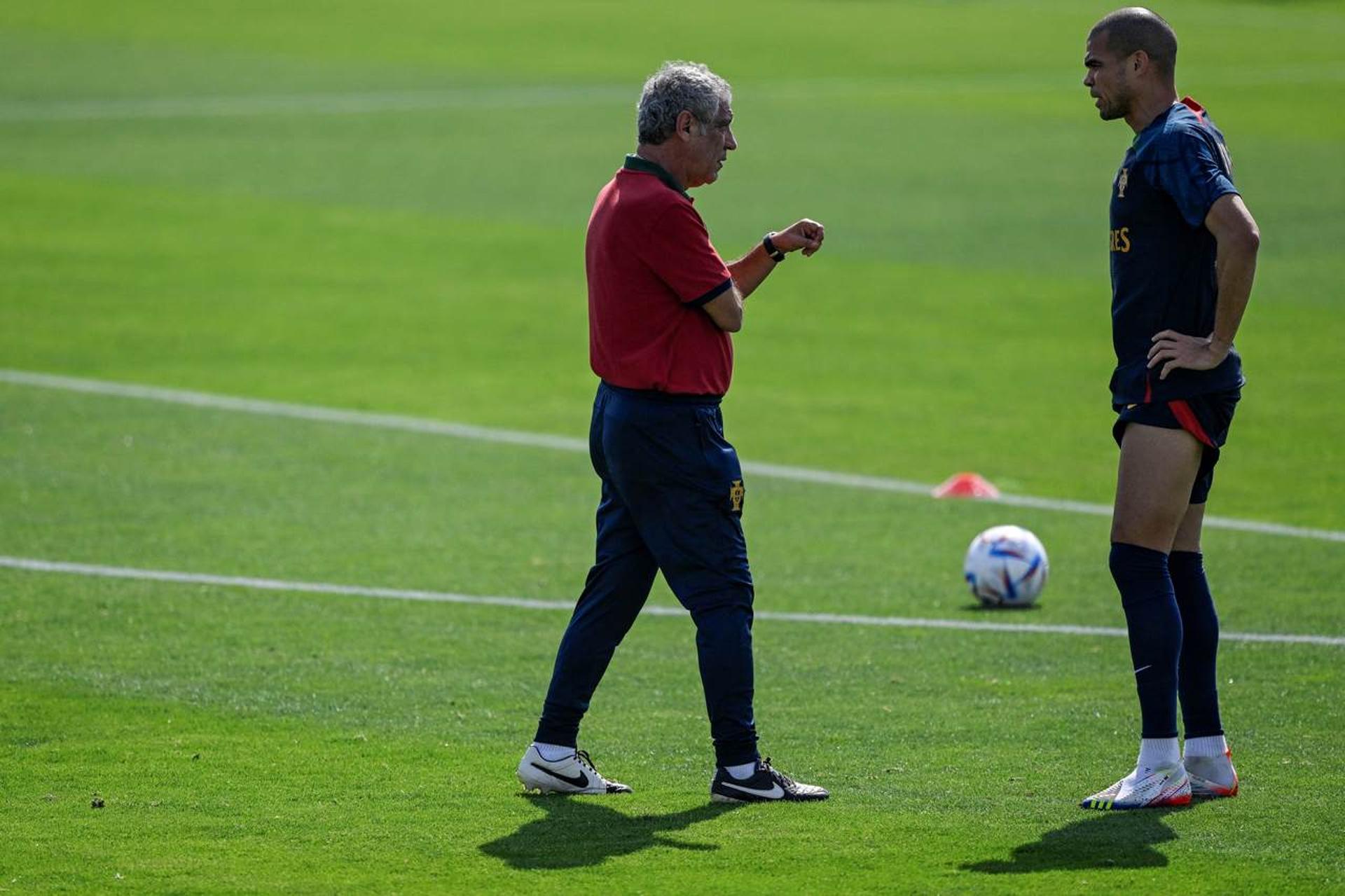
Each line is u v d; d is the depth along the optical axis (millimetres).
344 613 29391
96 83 118250
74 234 72375
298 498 37875
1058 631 28672
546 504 37844
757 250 20922
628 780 20719
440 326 58312
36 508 36375
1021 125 110812
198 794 19953
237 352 53844
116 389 48688
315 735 22625
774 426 46000
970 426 46156
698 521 19375
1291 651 27188
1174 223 19297
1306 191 87188
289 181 86500
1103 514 37750
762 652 27391
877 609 30156
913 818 19016
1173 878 16969
